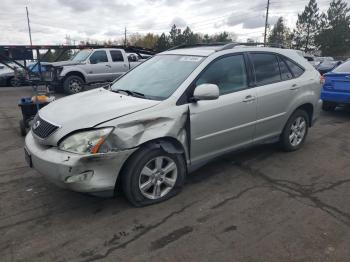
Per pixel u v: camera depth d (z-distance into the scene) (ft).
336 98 25.46
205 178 14.17
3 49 30.96
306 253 9.30
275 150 17.61
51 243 9.84
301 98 16.55
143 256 9.23
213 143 13.34
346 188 13.26
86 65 41.98
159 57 15.40
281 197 12.50
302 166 15.53
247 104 14.05
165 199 12.19
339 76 25.23
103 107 11.50
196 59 13.56
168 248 9.56
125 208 11.69
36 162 11.03
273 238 9.98
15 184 13.76
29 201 12.30
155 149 11.40
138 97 12.53
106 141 10.39
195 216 11.19
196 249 9.51
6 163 16.28
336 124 23.56
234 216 11.19
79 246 9.70
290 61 16.65
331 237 10.00
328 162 16.06
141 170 11.28
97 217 11.17
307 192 12.91
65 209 11.72
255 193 12.82
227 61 13.87
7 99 38.75
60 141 10.57
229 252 9.37
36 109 20.61
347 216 11.18
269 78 15.37
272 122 15.60
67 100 13.30
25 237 10.12
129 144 10.70
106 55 43.75
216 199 12.35
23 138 20.92
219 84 13.37
